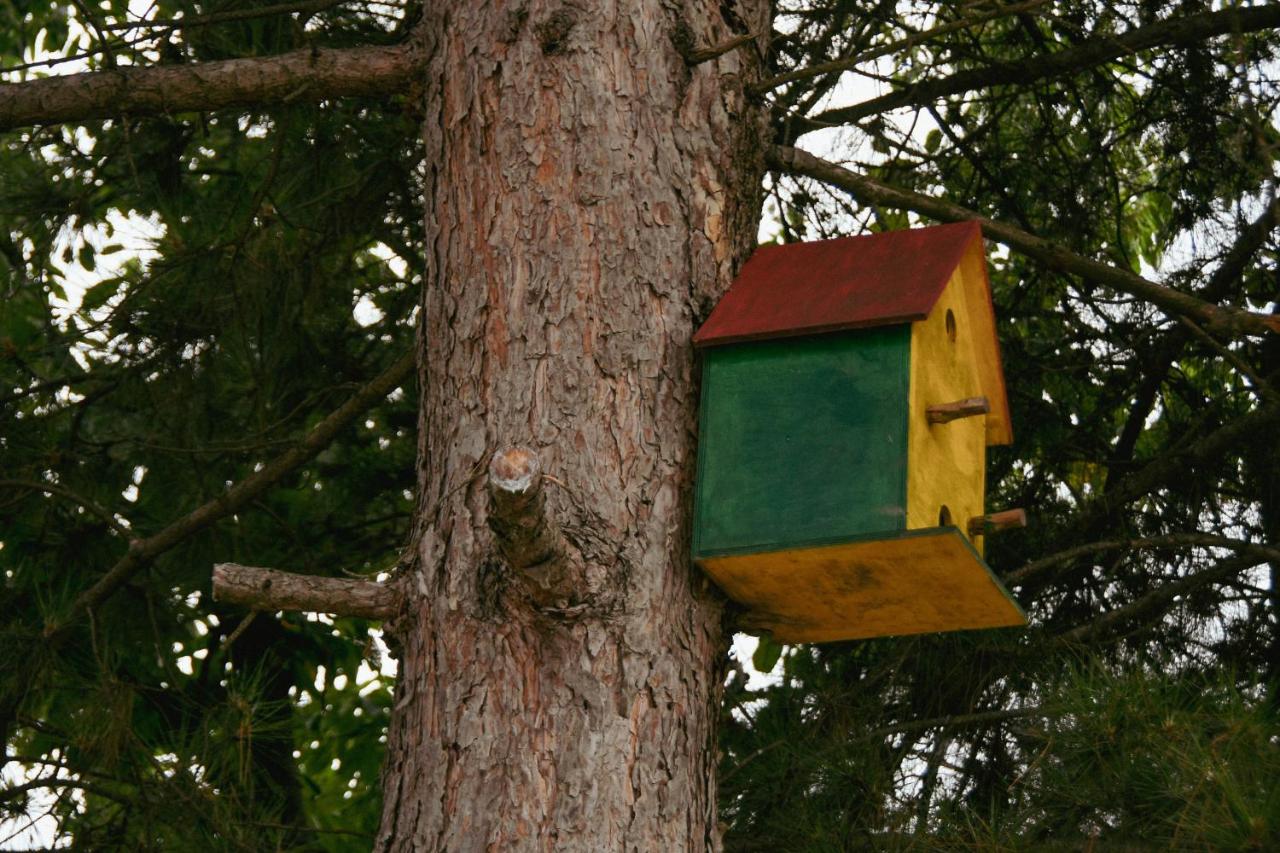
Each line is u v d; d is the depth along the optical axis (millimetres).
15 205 11289
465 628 6227
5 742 10523
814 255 7223
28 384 12031
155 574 12422
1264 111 11797
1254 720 7492
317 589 6418
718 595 6730
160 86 7809
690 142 7258
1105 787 7941
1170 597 10633
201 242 11664
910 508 6473
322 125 11672
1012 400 12594
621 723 6070
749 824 9992
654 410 6684
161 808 9992
